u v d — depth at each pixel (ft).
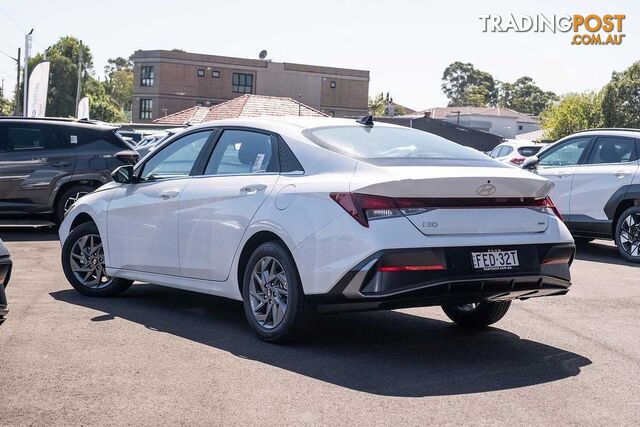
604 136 39.68
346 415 14.60
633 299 27.14
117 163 44.60
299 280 18.84
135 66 307.17
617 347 20.13
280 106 206.80
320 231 18.22
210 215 21.25
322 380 16.76
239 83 311.27
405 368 17.79
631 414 14.92
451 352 19.33
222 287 21.08
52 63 348.79
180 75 303.68
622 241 37.91
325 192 18.40
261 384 16.42
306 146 19.76
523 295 19.11
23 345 19.10
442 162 19.15
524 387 16.49
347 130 20.61
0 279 16.43
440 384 16.60
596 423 14.40
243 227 20.17
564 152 41.29
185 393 15.74
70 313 22.97
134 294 26.40
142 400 15.28
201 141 22.74
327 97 324.39
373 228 17.49
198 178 22.18
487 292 18.21
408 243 17.43
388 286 17.34
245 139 21.47
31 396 15.39
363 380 16.80
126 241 24.08
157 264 23.04
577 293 28.17
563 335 21.40
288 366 17.78
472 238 18.01
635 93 285.64
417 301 17.63
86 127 44.96
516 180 18.44
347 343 20.02
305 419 14.37
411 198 17.71
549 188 19.21
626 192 37.73
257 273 20.04
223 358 18.34
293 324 19.01
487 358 18.80
